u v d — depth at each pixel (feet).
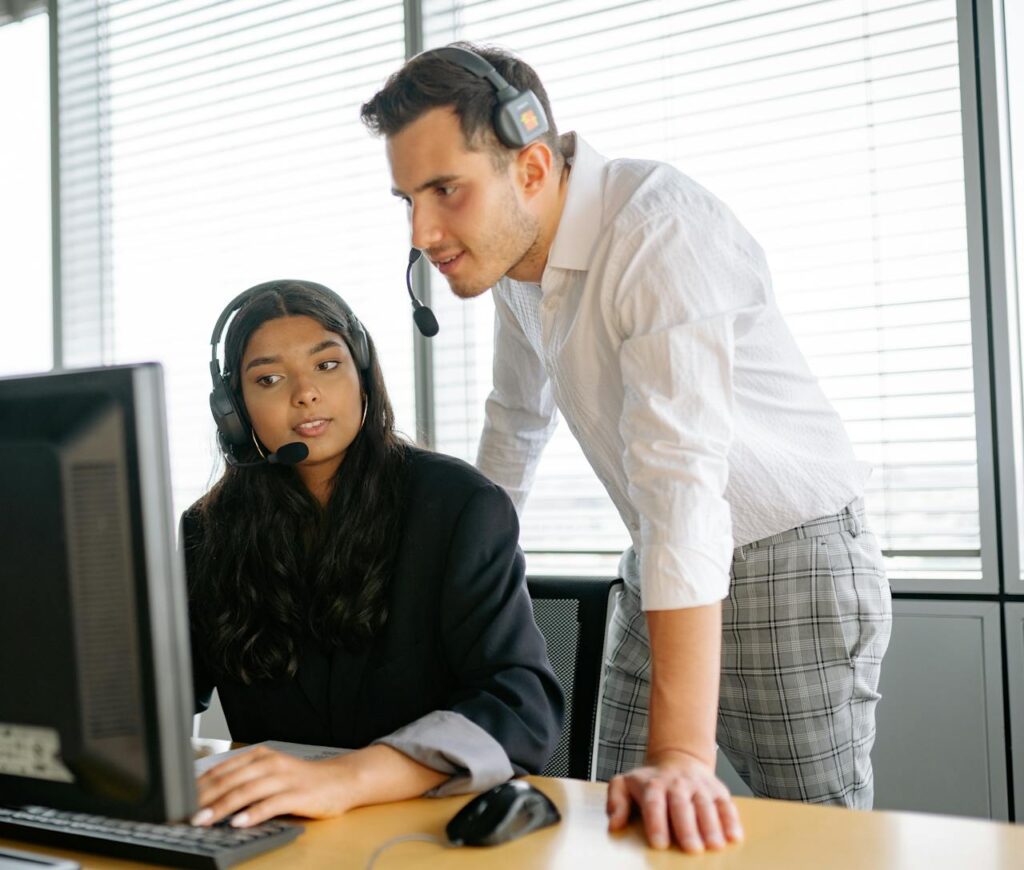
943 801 6.37
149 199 9.53
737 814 2.73
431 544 4.06
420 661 3.99
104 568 2.20
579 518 7.61
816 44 6.86
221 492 4.39
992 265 6.27
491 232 3.73
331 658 4.09
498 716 3.45
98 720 2.23
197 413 9.17
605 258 3.81
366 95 8.51
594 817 2.85
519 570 4.05
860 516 4.55
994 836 2.59
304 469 4.33
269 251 8.89
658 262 3.58
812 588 4.36
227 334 4.38
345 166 8.57
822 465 4.39
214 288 9.16
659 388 3.46
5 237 10.40
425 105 3.59
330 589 4.07
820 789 4.47
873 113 6.70
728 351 3.48
